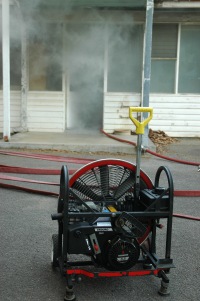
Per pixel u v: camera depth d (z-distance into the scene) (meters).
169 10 9.08
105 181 2.97
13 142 8.04
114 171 3.00
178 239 3.71
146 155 7.81
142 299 2.67
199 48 9.72
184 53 9.74
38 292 2.72
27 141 8.22
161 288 2.72
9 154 7.40
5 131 8.12
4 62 7.86
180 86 9.88
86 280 2.90
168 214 2.72
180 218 4.32
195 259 3.30
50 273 2.99
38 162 6.88
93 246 2.62
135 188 2.95
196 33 9.66
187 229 3.99
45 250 3.39
